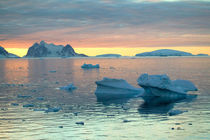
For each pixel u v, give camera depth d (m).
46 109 38.28
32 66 177.25
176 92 48.69
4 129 29.45
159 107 39.91
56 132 28.44
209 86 60.06
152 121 32.22
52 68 148.62
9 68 153.12
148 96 49.59
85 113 36.38
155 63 196.00
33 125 30.80
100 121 32.38
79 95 50.59
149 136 27.08
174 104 41.91
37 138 26.77
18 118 33.72
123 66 159.50
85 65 147.25
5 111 37.41
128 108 39.34
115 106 40.84
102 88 54.22
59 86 64.38
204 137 26.58
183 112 36.38
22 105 41.44
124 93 52.91
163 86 48.09
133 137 26.89
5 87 62.88
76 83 70.56
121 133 28.03
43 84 68.94
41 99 46.56
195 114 35.16
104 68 141.88
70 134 27.83
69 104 42.22
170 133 27.86
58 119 33.22
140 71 113.94
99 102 43.91
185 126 30.08
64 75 97.31
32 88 60.84
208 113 35.59
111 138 26.64
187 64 171.50
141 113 36.25
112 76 90.75
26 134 27.86
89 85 65.75
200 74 91.94
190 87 54.81
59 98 47.50
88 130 29.05
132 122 31.91
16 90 57.62
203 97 47.06
